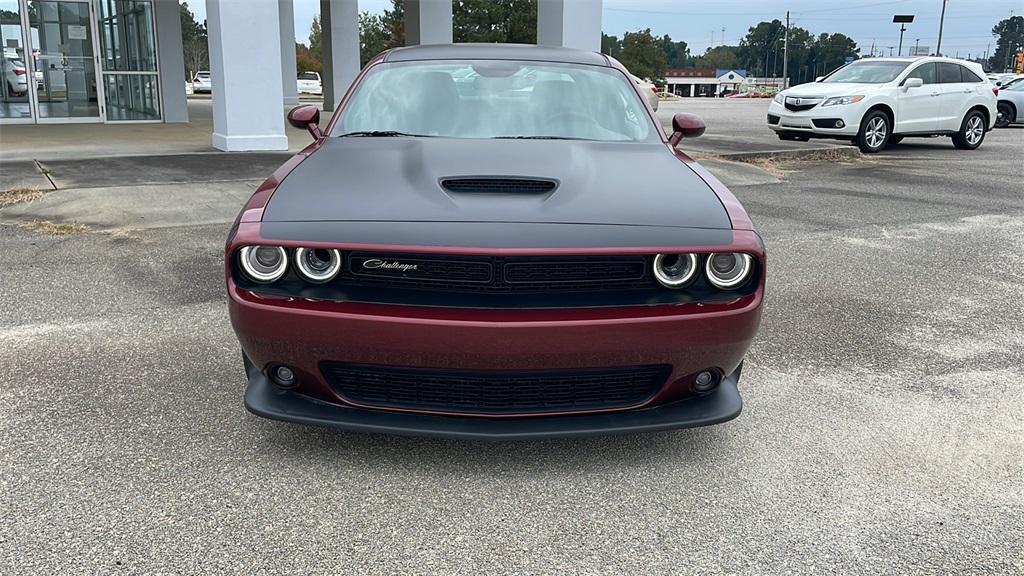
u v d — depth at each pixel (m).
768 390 3.45
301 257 2.44
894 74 13.33
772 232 6.83
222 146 10.42
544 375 2.47
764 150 11.91
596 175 2.92
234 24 9.95
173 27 15.73
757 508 2.51
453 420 2.54
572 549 2.28
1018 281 5.38
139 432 2.89
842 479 2.71
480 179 2.81
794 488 2.64
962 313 4.65
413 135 3.52
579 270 2.45
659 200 2.71
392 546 2.27
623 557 2.25
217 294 4.58
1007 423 3.18
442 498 2.53
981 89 14.08
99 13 15.04
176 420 3.00
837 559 2.26
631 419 2.58
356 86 3.91
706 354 2.53
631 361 2.48
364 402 2.56
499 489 2.59
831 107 12.67
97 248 5.55
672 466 2.77
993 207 8.29
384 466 2.71
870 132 13.02
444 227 2.44
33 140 11.59
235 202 7.09
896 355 3.93
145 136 12.56
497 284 2.42
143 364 3.53
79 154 9.70
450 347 2.38
